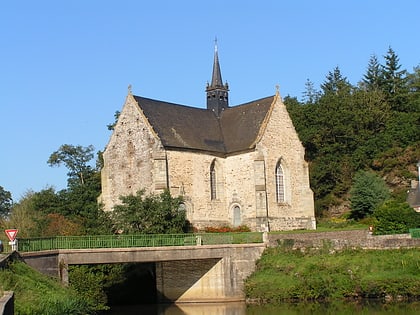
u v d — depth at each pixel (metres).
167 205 56.78
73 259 43.72
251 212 65.81
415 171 86.62
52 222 72.56
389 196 77.06
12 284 29.89
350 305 44.56
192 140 66.75
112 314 46.69
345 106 96.44
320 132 92.69
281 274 51.59
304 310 43.81
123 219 55.69
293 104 99.50
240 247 53.53
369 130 95.81
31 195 88.81
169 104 69.56
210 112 74.12
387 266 47.69
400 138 91.94
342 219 80.81
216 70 75.25
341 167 90.06
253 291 51.19
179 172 64.06
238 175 67.44
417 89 109.25
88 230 56.09
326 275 48.94
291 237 54.53
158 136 63.47
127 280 56.09
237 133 69.56
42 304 28.70
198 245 51.41
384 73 109.31
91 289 46.56
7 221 78.88
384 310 41.16
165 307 51.62
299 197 69.56
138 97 66.56
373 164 90.06
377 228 57.44
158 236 49.75
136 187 64.56
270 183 66.50
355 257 50.09
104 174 67.62
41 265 40.03
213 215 66.75
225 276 52.66
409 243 49.06
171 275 55.28
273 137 67.56
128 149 65.62
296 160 69.88
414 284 44.88
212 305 51.06
